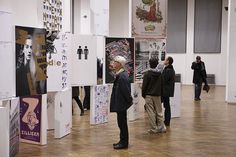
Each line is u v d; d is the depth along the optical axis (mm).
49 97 6773
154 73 6414
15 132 5055
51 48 5844
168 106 7262
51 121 6840
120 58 5293
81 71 7051
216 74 17875
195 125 7352
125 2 16500
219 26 17688
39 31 5148
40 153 5211
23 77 4824
